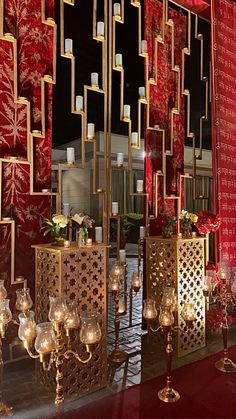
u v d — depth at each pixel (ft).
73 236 8.84
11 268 7.27
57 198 7.98
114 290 8.06
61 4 8.25
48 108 7.95
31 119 7.64
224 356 7.79
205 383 6.93
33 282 7.64
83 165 8.53
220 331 9.53
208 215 9.12
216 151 10.71
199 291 8.80
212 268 9.45
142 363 7.83
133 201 20.71
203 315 8.86
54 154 19.99
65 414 5.89
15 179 7.39
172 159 10.54
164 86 10.30
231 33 11.34
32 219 7.63
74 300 6.13
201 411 5.97
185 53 10.77
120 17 9.23
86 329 5.21
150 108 9.93
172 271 8.43
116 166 9.45
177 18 10.78
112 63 9.20
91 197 19.57
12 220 7.24
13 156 7.32
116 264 8.41
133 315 11.03
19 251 7.44
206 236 9.79
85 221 7.02
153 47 10.03
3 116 7.21
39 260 6.96
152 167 10.02
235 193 11.28
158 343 8.70
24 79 7.54
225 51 11.09
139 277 8.66
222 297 8.18
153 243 8.95
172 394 6.38
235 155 11.33
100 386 6.80
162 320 6.40
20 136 7.44
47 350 4.83
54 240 7.05
